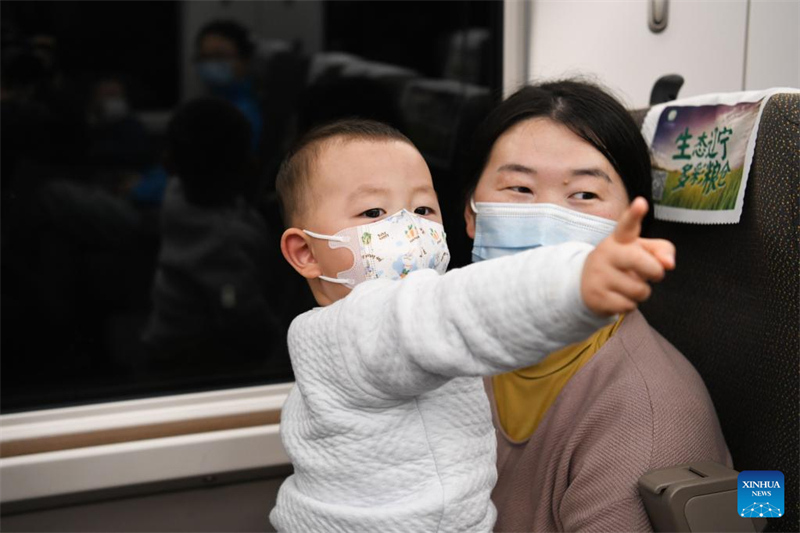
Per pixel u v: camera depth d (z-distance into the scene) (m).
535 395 1.09
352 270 0.81
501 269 0.58
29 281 2.08
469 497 0.75
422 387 0.65
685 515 0.82
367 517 0.74
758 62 1.36
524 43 1.69
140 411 1.50
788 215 0.90
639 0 1.50
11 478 1.38
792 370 0.92
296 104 2.05
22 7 2.05
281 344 2.23
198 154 2.27
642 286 0.47
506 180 1.05
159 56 2.32
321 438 0.77
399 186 0.81
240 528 1.54
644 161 1.07
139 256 2.38
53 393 1.50
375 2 1.98
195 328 2.29
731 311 1.03
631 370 0.98
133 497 1.48
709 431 0.95
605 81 1.57
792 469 0.91
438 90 1.77
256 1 2.29
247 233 2.32
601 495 0.91
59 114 2.18
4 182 2.04
